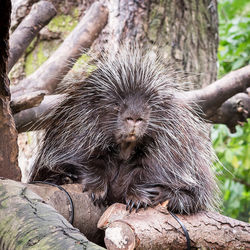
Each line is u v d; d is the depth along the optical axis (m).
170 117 5.50
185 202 4.87
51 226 3.01
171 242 4.36
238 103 7.75
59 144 5.54
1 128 4.25
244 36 10.39
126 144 5.12
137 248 4.12
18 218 3.15
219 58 10.48
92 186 4.86
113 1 7.98
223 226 4.68
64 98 5.66
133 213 4.52
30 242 2.88
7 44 3.98
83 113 5.46
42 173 5.57
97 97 5.43
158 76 5.80
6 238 3.05
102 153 5.34
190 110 6.14
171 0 8.27
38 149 5.97
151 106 5.26
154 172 5.29
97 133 5.33
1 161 4.32
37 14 7.04
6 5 3.77
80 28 7.48
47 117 5.71
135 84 5.20
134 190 4.93
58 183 5.37
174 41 8.27
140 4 7.99
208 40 8.84
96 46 7.99
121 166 5.35
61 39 8.80
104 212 4.58
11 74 8.62
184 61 8.34
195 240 4.50
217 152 10.50
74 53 7.29
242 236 4.68
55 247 2.78
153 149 5.34
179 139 5.45
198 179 5.46
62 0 8.79
